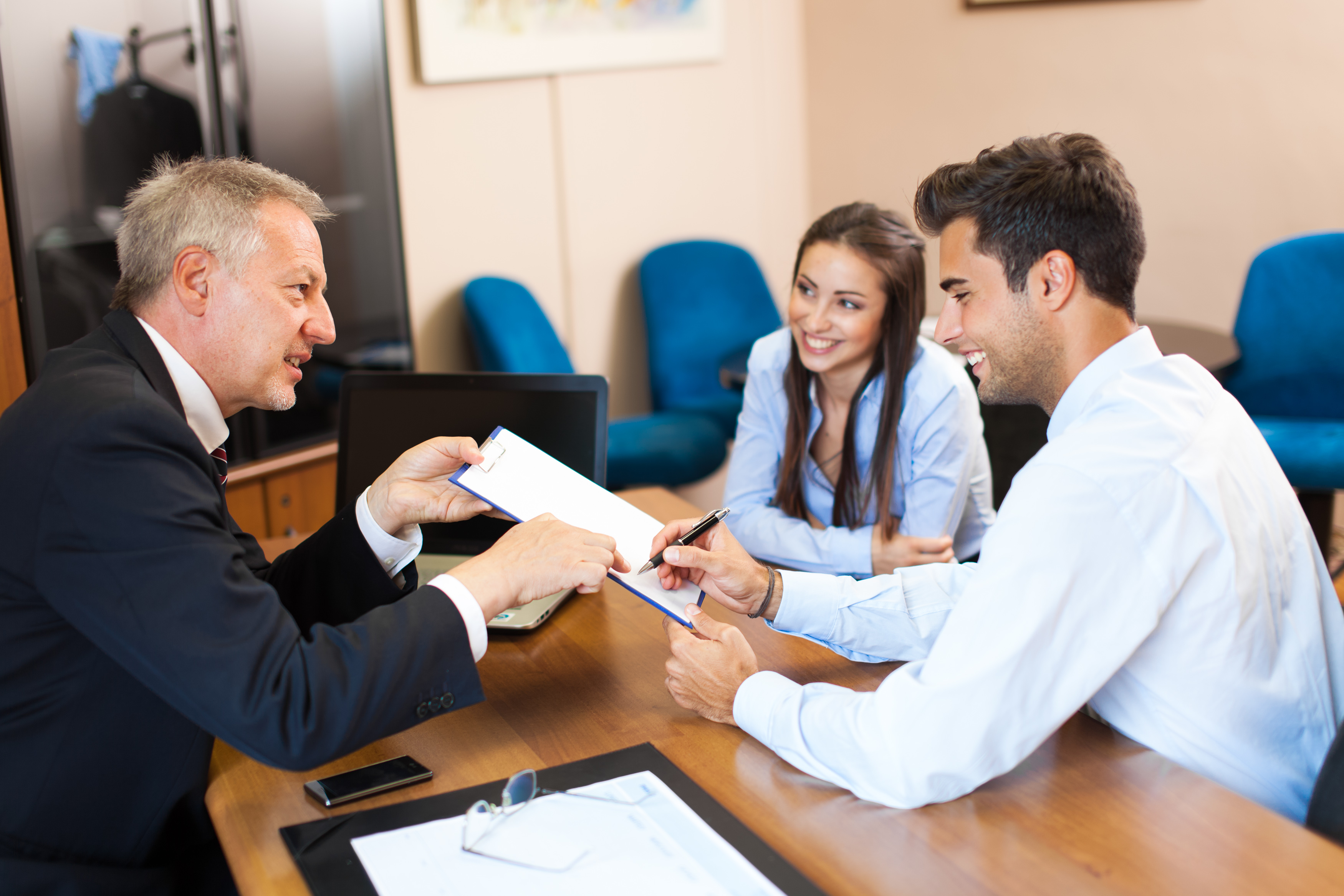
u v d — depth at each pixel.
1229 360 2.65
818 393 1.85
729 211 4.07
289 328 1.18
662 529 1.24
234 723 0.94
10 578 1.01
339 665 0.97
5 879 1.00
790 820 0.94
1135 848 0.87
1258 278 2.95
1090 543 0.95
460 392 1.62
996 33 3.81
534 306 3.31
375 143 2.92
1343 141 3.37
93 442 0.98
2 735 1.03
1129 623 0.95
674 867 0.85
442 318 3.30
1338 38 3.30
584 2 3.46
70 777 1.05
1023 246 1.05
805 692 1.06
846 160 4.23
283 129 2.69
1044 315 1.07
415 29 3.10
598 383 1.58
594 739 1.10
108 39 2.29
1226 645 0.99
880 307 1.71
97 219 2.31
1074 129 3.76
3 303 2.14
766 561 1.75
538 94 3.43
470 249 3.34
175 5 2.42
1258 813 0.92
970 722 0.94
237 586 0.98
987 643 0.94
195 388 1.18
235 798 1.01
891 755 0.95
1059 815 0.92
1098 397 1.05
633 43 3.62
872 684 1.21
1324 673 1.08
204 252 1.13
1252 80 3.46
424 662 1.01
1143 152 3.67
